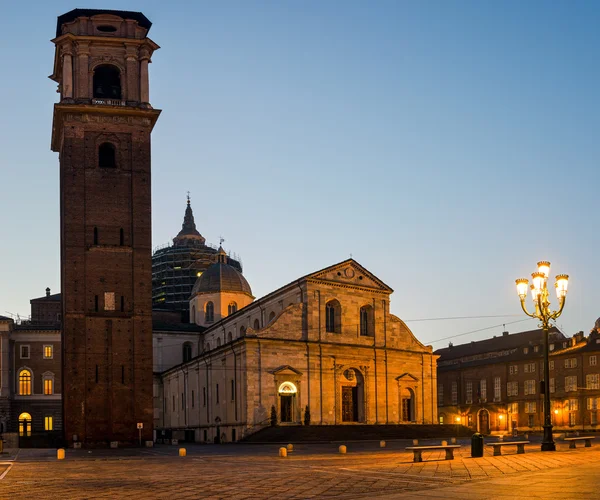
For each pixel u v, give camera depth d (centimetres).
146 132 8881
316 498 2725
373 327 11094
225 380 10512
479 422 15200
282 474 3838
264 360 9969
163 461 5428
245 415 9769
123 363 8369
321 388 10362
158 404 13588
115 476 3972
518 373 14500
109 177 8694
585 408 13200
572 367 13488
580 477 3069
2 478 3925
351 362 10719
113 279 8500
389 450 6812
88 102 8694
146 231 8700
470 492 2680
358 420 10731
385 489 2975
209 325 14362
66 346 8256
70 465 5047
